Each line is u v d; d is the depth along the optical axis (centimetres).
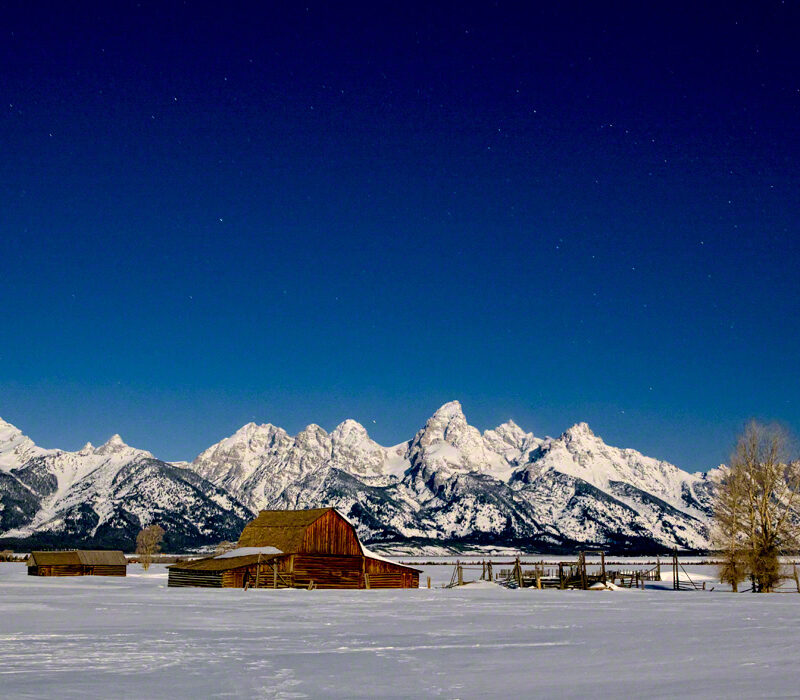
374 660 2958
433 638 3759
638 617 5025
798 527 8394
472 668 2758
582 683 2425
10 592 8219
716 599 7325
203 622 4597
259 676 2562
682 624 4478
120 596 7488
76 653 3125
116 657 3011
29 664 2820
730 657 2981
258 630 4128
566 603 6688
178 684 2402
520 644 3494
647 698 2147
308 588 9762
